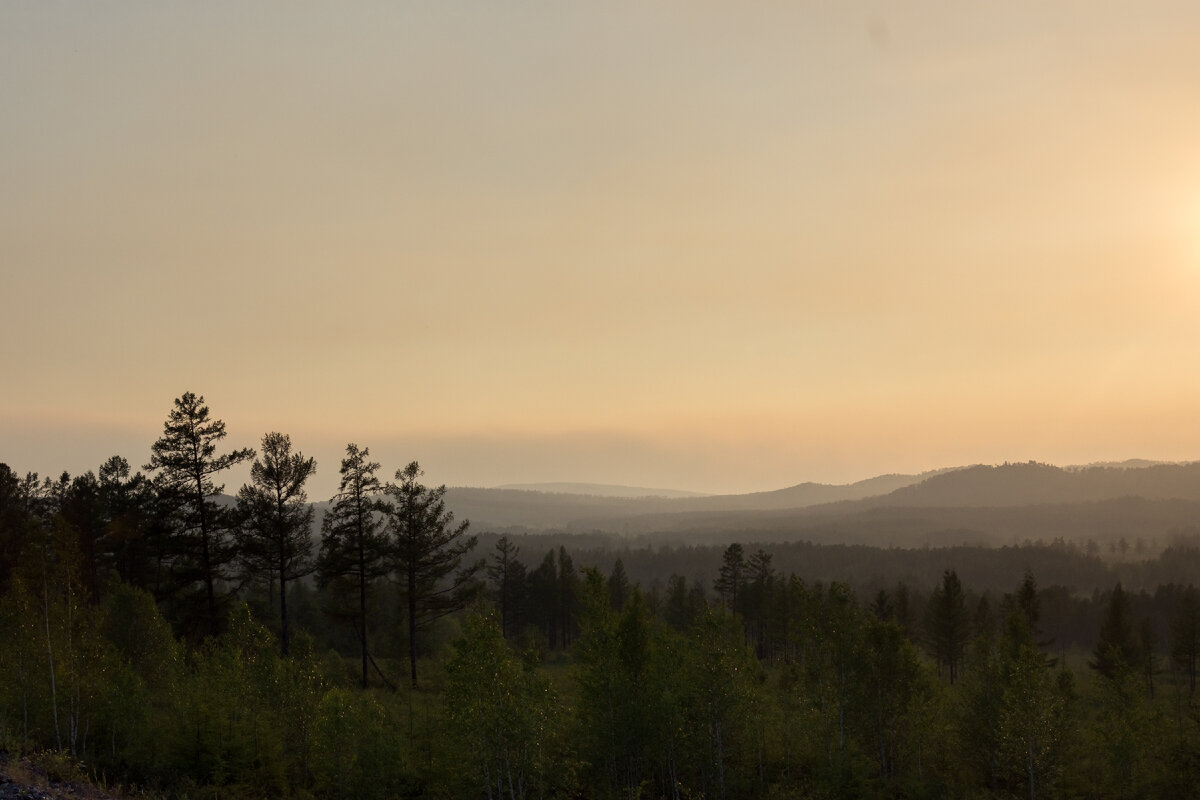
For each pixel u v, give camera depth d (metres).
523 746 24.41
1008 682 34.75
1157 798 32.47
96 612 29.56
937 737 37.00
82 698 26.19
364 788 26.03
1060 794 32.66
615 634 30.42
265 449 42.56
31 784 18.06
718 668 30.25
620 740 29.44
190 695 27.70
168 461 40.28
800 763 35.69
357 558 44.47
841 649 35.81
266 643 29.23
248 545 41.94
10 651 25.67
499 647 24.80
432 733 29.17
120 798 20.58
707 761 30.73
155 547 42.00
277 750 26.23
